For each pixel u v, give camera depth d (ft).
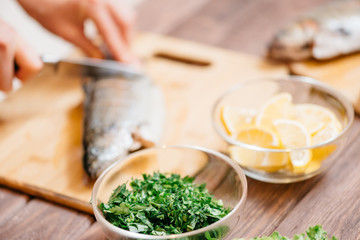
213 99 2.99
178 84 3.12
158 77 3.18
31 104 3.05
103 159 2.59
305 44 3.09
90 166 2.57
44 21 3.27
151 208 2.21
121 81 3.03
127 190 2.30
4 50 2.85
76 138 2.82
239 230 2.33
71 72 3.11
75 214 2.47
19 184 2.59
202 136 2.78
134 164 2.42
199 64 3.25
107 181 2.34
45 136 2.85
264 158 2.36
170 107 2.97
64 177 2.61
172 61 3.29
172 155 2.46
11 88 3.00
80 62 3.07
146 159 2.44
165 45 3.39
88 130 2.75
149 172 2.44
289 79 2.68
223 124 2.54
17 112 3.01
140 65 3.19
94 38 3.49
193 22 3.60
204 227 2.14
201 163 2.44
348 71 3.02
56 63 3.06
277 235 2.16
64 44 4.69
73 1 3.17
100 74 3.10
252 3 3.71
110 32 3.18
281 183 2.47
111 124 2.75
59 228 2.42
